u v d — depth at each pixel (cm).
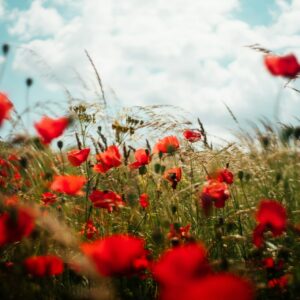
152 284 72
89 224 82
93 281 63
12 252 67
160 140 104
